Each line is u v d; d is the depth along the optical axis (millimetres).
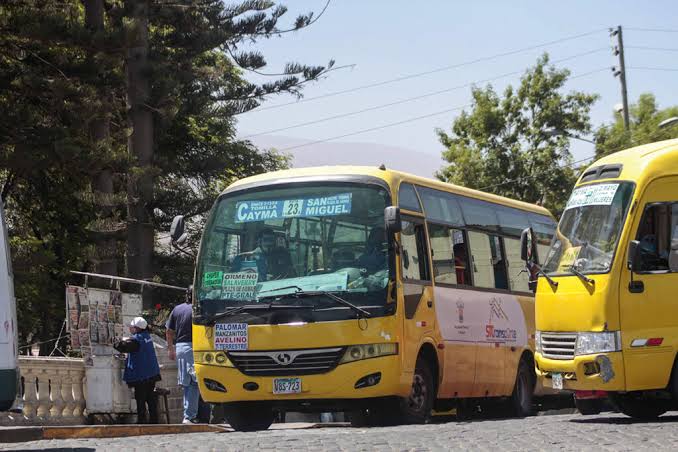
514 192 72500
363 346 16969
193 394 22000
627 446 11477
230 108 45594
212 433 17453
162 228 45188
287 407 17750
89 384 22578
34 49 42125
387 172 18297
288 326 17172
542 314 16719
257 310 17391
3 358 13078
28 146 39781
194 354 17984
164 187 44531
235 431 18547
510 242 23578
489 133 73062
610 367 15727
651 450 10984
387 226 16969
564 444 11914
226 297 17734
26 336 48781
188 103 44719
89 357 22484
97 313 22781
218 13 44719
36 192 48812
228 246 18047
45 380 21812
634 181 16156
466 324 20453
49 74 42125
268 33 44969
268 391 17266
